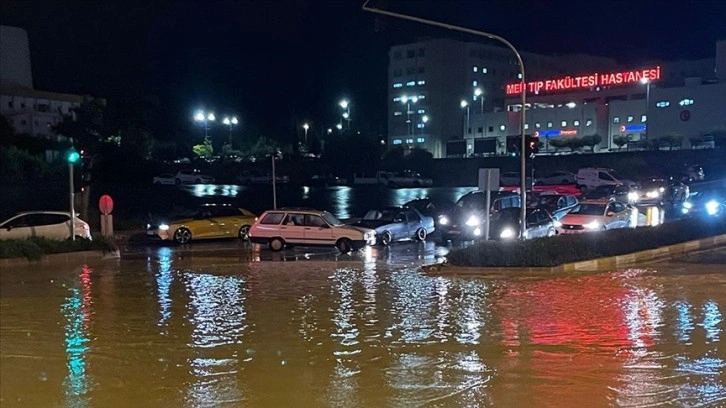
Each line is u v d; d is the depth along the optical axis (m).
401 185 69.69
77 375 8.68
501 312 12.34
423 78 117.25
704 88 79.50
